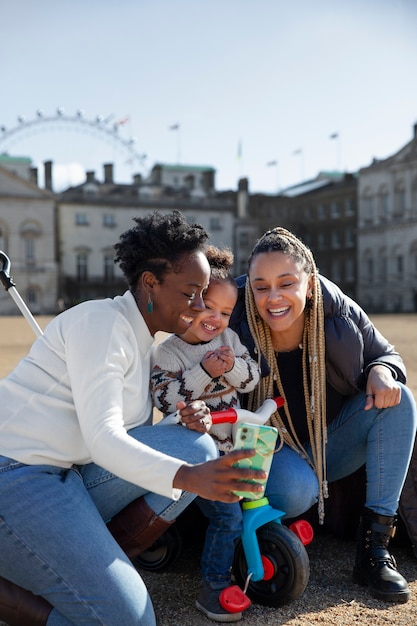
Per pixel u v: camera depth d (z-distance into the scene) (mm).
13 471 2270
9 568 2213
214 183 77750
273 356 3000
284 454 2861
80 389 2250
